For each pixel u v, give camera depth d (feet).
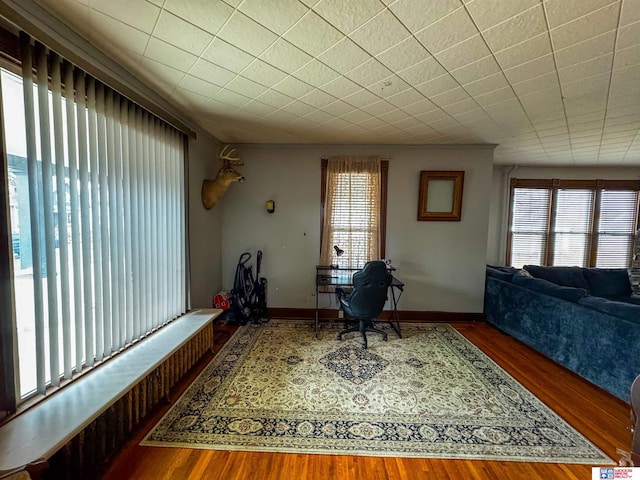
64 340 5.29
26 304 4.79
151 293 8.01
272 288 13.73
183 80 7.15
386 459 5.43
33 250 4.74
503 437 6.02
